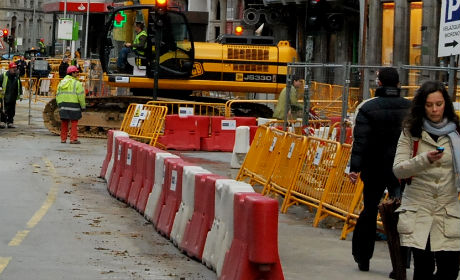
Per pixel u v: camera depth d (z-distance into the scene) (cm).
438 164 938
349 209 1470
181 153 2877
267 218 1038
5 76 3550
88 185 2027
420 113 946
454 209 941
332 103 2189
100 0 7275
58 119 3372
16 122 3897
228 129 2988
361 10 4134
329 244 1423
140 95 3422
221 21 5978
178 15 3228
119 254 1301
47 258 1255
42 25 16838
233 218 1116
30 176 2125
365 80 2103
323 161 1603
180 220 1363
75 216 1608
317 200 1605
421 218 940
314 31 2972
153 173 1602
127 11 3228
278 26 5309
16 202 1736
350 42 4853
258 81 3312
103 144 3047
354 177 1226
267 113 3422
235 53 3300
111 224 1547
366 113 1223
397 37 3847
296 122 2136
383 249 1401
